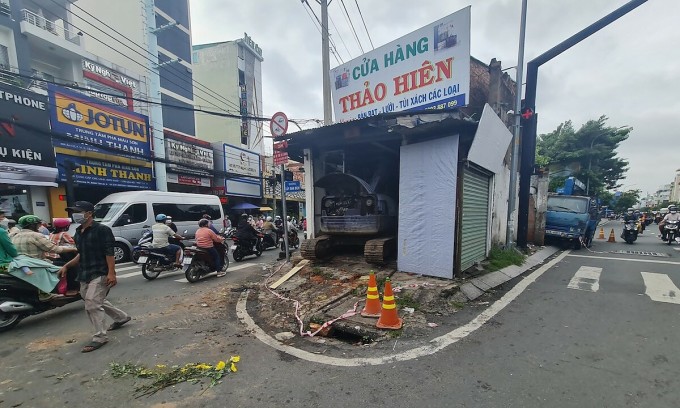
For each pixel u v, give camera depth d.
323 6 9.20
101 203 10.21
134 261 8.93
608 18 7.07
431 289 5.00
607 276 6.68
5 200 9.90
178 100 21.25
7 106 9.57
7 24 11.50
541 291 5.62
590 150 28.27
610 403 2.41
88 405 2.57
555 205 12.50
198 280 7.19
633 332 3.73
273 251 12.05
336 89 8.73
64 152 11.05
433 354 3.29
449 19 6.39
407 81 7.21
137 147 13.50
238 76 27.75
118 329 4.25
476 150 5.73
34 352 3.59
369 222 6.94
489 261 7.29
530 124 9.08
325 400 2.56
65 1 15.67
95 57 14.37
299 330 4.15
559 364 3.02
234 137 27.91
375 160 8.62
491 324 4.07
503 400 2.48
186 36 21.91
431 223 5.84
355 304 4.70
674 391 2.55
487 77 9.02
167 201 11.06
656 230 22.70
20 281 4.33
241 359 3.32
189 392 2.72
